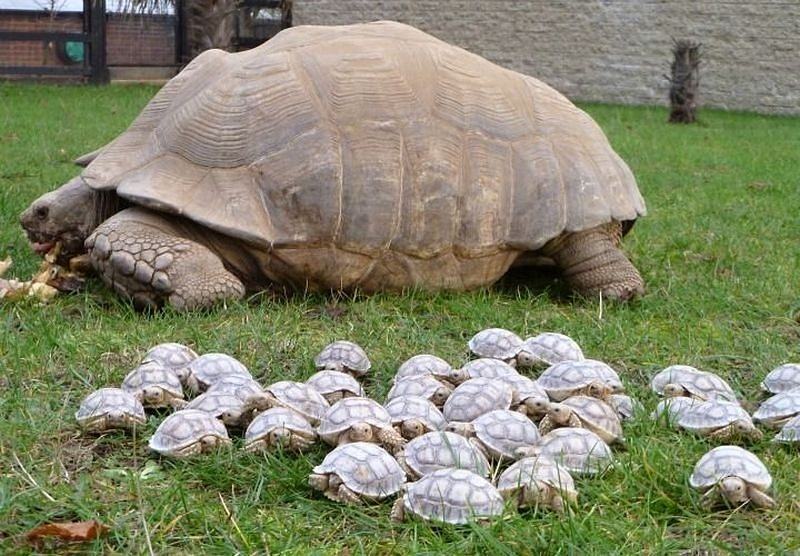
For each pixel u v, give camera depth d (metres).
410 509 1.01
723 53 5.73
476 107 1.67
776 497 1.08
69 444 1.16
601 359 1.47
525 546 0.98
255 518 1.03
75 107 4.48
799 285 1.82
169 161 1.60
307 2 6.55
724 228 2.26
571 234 1.70
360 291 1.64
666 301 1.72
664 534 1.02
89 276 1.72
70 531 0.98
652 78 5.89
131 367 1.36
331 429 1.13
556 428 1.17
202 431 1.13
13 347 1.39
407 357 1.45
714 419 1.20
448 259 1.64
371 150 1.59
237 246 1.60
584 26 6.03
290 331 1.51
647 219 2.36
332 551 0.99
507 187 1.65
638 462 1.13
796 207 2.60
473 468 1.08
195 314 1.54
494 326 1.58
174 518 1.02
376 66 1.65
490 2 6.23
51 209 1.71
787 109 5.60
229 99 1.62
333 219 1.57
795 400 1.24
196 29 4.72
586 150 1.73
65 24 5.87
